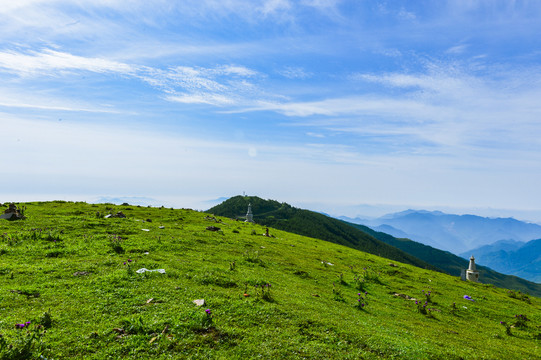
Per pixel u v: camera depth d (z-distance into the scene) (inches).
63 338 471.8
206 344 507.8
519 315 1213.7
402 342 655.8
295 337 580.4
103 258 922.7
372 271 1628.9
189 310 601.0
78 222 1412.4
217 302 668.1
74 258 911.0
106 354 450.9
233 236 1702.8
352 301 979.3
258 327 596.4
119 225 1450.5
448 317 1063.0
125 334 507.2
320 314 727.1
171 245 1213.1
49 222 1373.0
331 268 1470.2
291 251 1667.1
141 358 453.1
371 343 610.9
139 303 621.6
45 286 663.8
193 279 813.9
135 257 974.4
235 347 511.8
